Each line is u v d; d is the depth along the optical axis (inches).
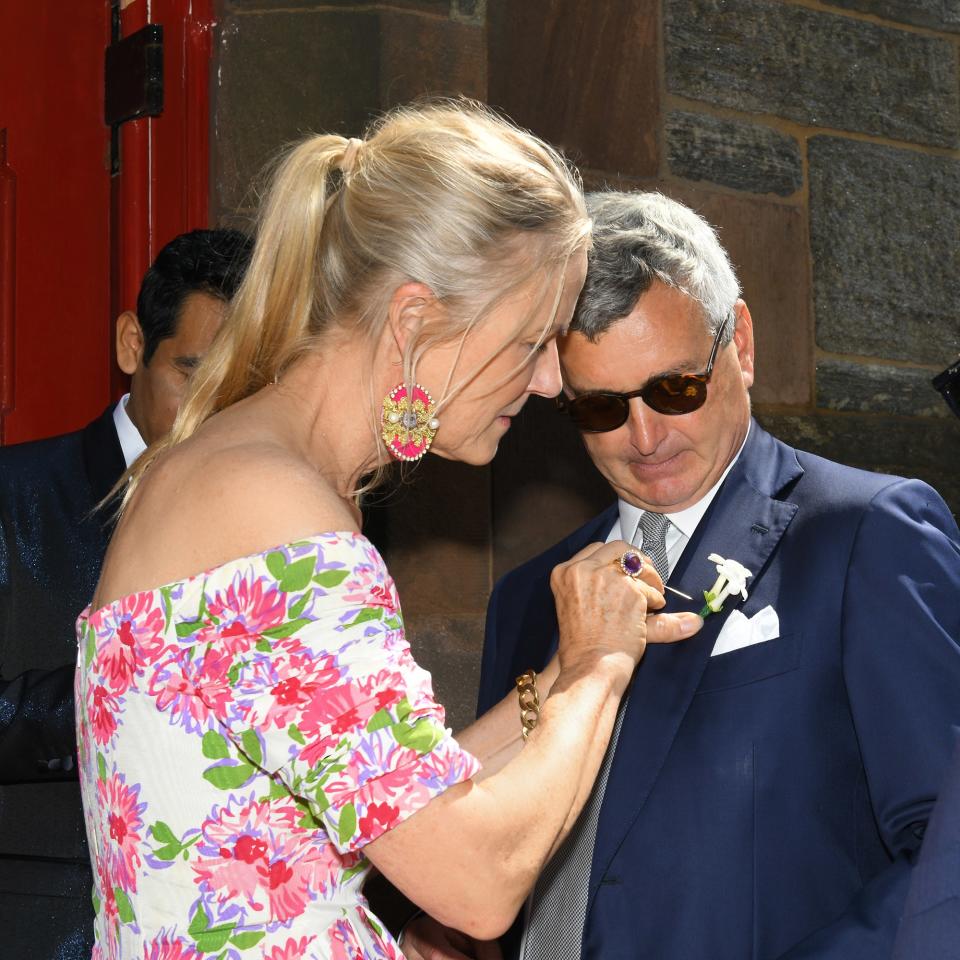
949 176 141.0
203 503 43.3
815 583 59.2
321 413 47.7
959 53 142.3
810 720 57.6
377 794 40.8
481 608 113.1
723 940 55.8
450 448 50.1
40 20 113.6
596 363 63.1
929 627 55.0
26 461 80.9
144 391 79.2
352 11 112.9
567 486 118.3
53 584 77.1
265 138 111.7
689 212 66.5
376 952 46.2
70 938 73.7
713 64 128.6
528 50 118.7
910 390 137.0
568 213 48.7
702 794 57.8
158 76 112.3
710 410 63.6
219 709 41.7
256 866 43.1
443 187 46.8
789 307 131.3
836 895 55.7
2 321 110.2
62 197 113.5
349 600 41.9
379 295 46.8
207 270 78.1
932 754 52.6
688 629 59.7
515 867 43.1
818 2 135.3
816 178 133.6
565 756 46.8
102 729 44.3
